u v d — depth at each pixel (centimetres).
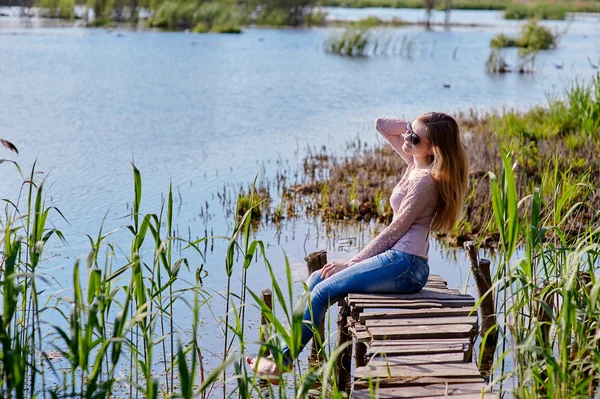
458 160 496
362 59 3002
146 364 447
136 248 458
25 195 1006
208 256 808
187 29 4044
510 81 2378
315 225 936
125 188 1070
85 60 2614
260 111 1792
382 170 1189
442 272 778
